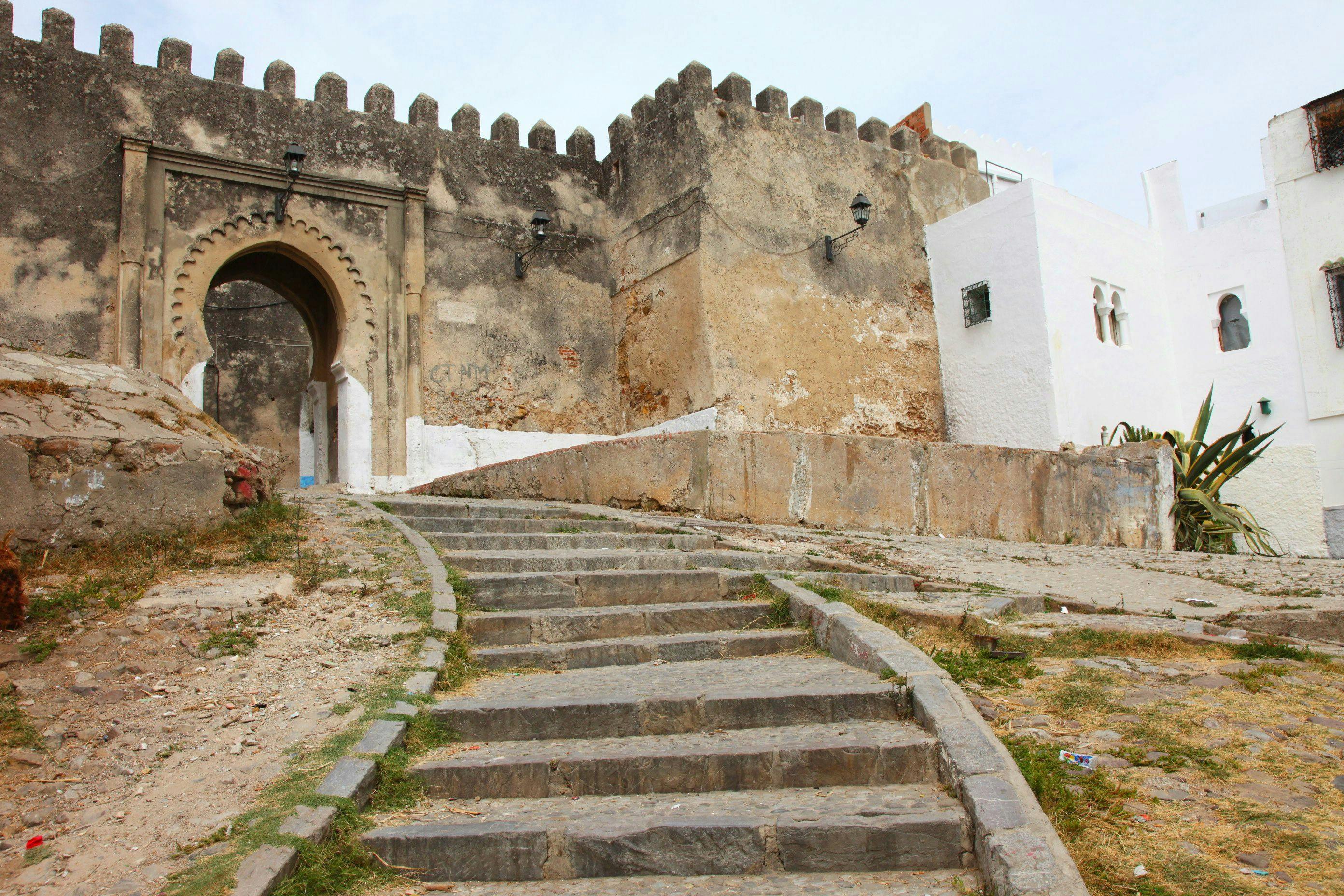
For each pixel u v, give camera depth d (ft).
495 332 47.01
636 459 33.32
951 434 50.70
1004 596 21.70
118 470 21.68
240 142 41.75
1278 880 9.96
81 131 38.47
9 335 36.06
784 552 25.98
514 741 14.42
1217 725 13.94
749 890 10.52
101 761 13.16
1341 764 12.68
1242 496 50.88
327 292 45.50
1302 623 20.36
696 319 43.34
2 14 37.70
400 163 45.80
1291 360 51.47
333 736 13.53
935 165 54.49
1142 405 51.96
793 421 44.86
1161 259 56.95
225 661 16.38
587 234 50.65
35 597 17.93
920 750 12.59
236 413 67.51
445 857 11.21
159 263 39.04
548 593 21.02
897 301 50.55
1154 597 23.07
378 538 24.58
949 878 10.48
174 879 10.18
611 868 11.17
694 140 44.52
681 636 19.04
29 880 10.41
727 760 12.89
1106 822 11.19
